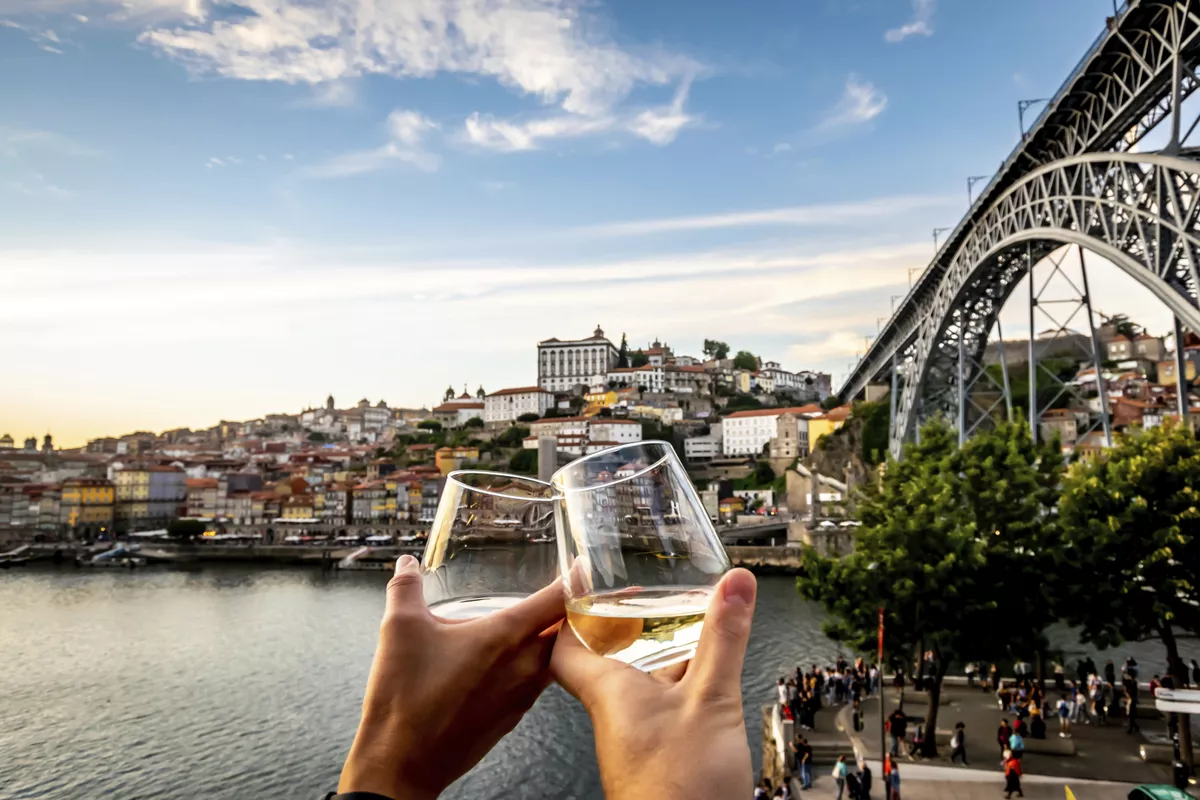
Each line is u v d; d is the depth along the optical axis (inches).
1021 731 973.8
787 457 5565.9
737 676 46.3
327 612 2883.9
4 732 1563.7
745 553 3624.5
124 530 6333.7
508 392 7795.3
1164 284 1199.6
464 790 1181.1
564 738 1364.4
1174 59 1230.9
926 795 847.7
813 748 1013.2
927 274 2773.1
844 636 1044.5
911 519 941.2
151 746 1467.8
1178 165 1148.5
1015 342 5216.5
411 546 4881.9
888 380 5398.6
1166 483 921.5
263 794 1240.2
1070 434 3873.0
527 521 81.0
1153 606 878.4
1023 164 1902.1
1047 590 927.0
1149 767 919.0
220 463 7672.2
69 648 2311.8
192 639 2412.6
